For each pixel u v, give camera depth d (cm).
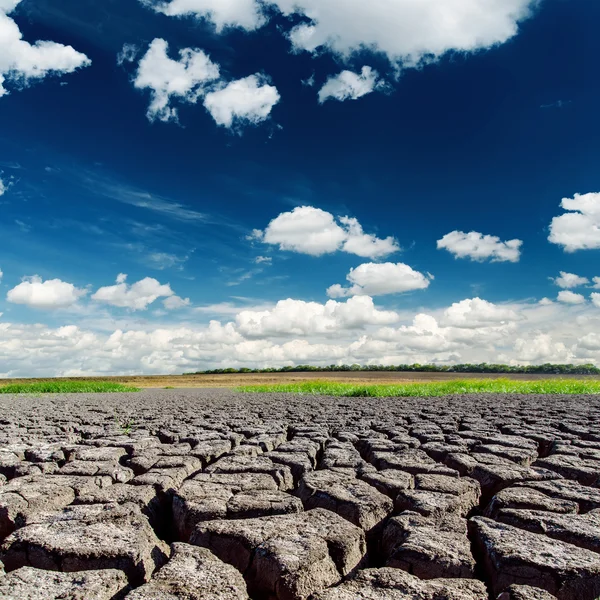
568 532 240
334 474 370
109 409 1017
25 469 400
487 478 380
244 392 1995
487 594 175
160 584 177
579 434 618
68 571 210
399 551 217
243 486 333
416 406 1038
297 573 200
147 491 323
